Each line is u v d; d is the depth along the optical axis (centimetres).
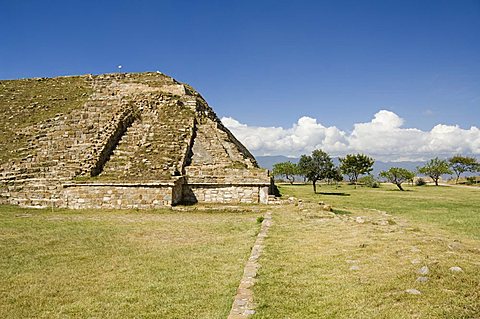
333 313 579
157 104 3070
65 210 1986
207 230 1428
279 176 6862
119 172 2253
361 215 1912
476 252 885
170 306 675
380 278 716
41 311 668
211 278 830
